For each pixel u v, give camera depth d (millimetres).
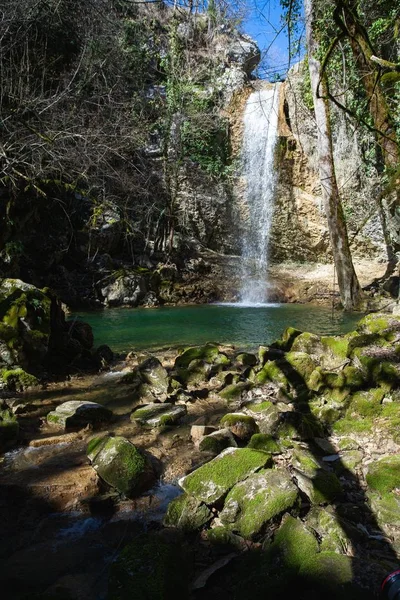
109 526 2820
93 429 4266
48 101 9227
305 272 18094
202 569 2412
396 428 3857
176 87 17375
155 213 17562
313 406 4512
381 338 5176
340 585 2080
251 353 7168
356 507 2896
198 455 3721
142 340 9031
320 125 12078
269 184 18516
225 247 18953
